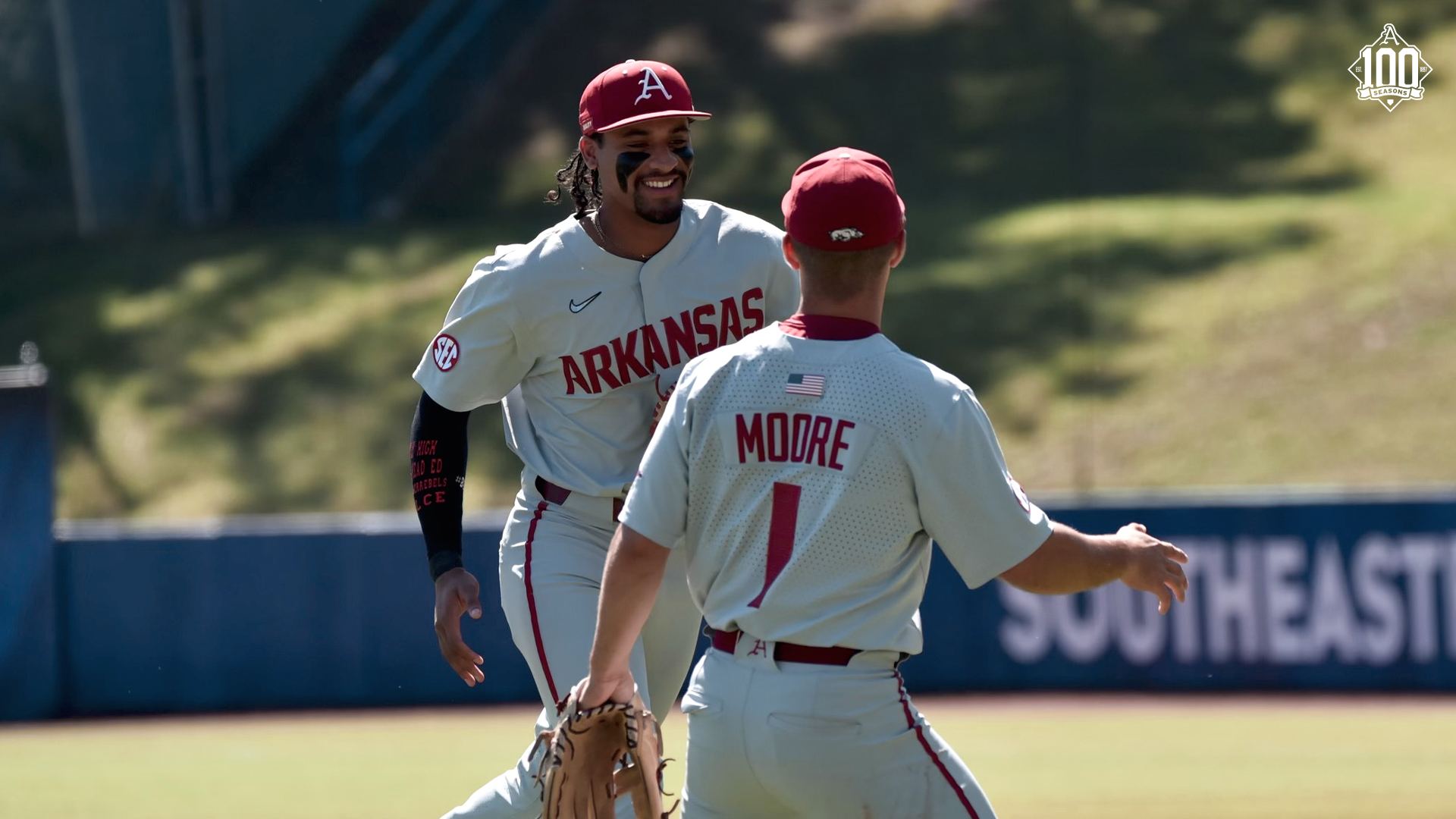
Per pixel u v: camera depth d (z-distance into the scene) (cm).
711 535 1055
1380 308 6162
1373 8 8788
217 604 3859
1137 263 6806
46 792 2691
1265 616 3606
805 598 1020
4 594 3834
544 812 1149
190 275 7756
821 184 1040
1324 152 7700
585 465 1338
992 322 6538
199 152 8525
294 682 3828
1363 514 3562
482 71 9088
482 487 5866
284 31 8812
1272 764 2734
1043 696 3656
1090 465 5603
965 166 8012
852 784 1019
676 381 1333
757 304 1348
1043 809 2348
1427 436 5422
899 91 8606
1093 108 8300
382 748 3166
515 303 1305
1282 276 6519
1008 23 8950
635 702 1131
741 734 1032
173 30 8531
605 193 1296
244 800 2567
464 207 8269
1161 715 3353
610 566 1066
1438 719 3212
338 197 8494
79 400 6838
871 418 1016
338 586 3850
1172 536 3650
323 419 6531
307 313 7300
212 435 6525
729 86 8806
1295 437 5541
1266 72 8425
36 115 8700
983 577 1049
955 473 1022
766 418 1030
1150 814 2297
